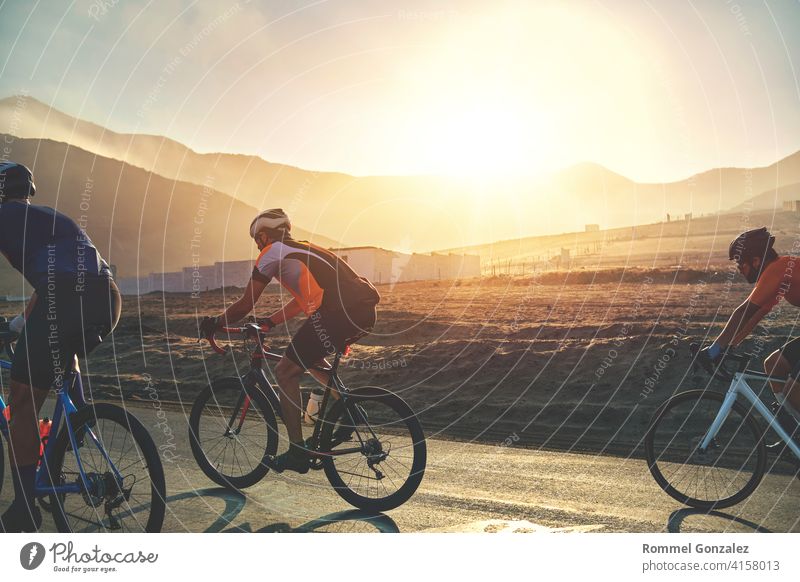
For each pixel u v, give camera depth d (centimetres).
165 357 1111
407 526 355
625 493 412
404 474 406
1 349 356
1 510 362
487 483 438
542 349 893
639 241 9619
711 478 396
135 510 369
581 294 2670
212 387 437
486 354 905
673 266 4450
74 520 350
